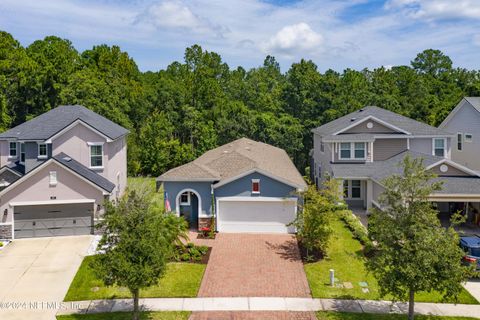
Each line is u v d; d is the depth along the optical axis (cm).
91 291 1881
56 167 2650
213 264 2195
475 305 1747
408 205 1551
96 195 2692
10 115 4991
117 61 6975
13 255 2341
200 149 5025
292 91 5722
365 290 1891
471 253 2006
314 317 1642
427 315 1656
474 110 3609
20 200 2628
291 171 3244
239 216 2750
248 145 3853
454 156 3975
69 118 3338
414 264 1423
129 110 5531
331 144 3362
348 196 3384
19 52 5119
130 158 4756
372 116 3412
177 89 5638
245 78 8500
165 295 1839
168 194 2756
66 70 5181
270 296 1833
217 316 1652
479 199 2362
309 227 2238
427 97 6272
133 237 1481
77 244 2523
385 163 3244
